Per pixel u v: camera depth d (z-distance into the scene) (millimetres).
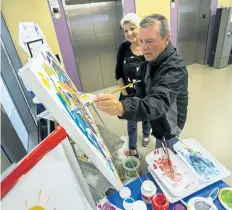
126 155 1729
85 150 429
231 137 2096
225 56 4090
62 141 388
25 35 1638
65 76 939
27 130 1249
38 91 365
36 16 2629
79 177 448
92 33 3252
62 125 389
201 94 3068
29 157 346
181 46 4285
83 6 3002
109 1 3139
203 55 4430
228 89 3166
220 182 844
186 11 3898
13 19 2461
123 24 1551
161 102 740
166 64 879
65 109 434
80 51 3305
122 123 2549
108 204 796
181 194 778
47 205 390
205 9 3949
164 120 1063
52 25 2779
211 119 2439
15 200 343
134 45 1582
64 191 411
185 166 909
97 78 3676
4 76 1264
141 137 2236
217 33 4004
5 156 550
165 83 812
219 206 753
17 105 1290
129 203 783
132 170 1354
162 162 938
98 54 3467
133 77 1625
